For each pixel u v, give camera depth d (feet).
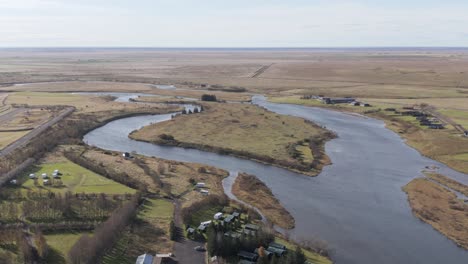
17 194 357.61
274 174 456.45
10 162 440.45
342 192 406.82
